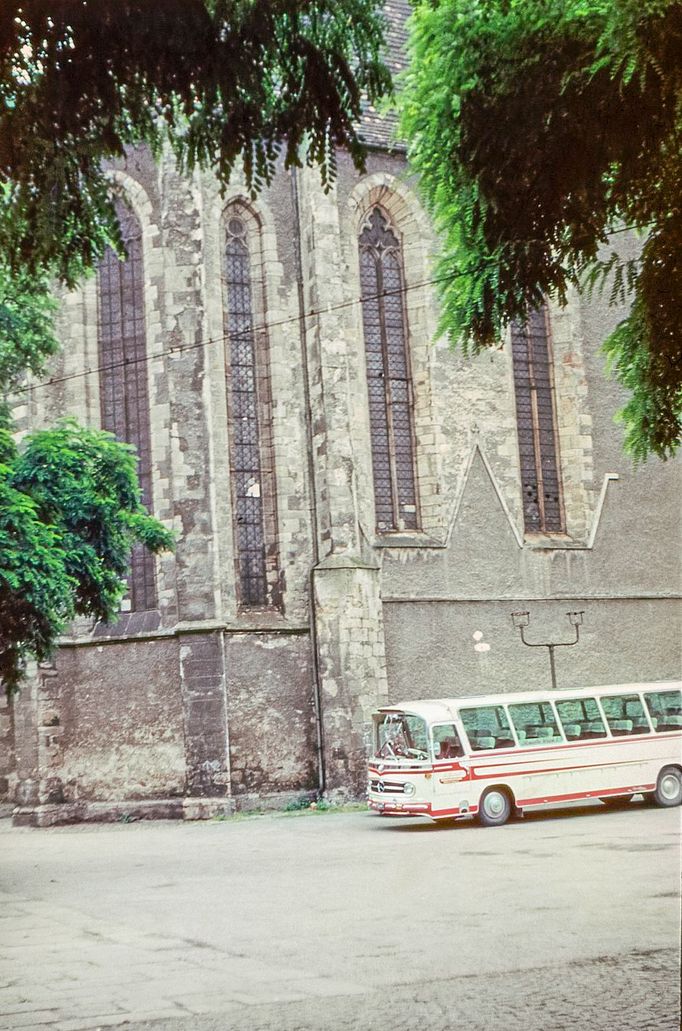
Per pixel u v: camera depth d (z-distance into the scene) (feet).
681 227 40.24
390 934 44.65
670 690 103.09
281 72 32.63
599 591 131.75
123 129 32.86
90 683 118.42
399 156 127.34
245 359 121.19
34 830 112.88
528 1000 32.83
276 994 35.14
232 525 118.11
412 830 90.84
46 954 43.88
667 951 39.17
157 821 112.68
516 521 128.36
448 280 45.34
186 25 30.48
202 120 33.01
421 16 42.78
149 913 53.47
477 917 47.50
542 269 42.52
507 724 95.20
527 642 126.00
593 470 133.49
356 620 115.24
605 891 52.75
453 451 126.31
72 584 80.43
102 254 35.35
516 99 39.06
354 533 117.39
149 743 115.75
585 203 40.65
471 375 128.36
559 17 38.37
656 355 43.32
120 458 85.05
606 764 97.96
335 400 118.52
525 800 93.86
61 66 30.63
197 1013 33.04
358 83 33.19
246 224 122.31
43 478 82.33
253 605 118.21
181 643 114.21
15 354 92.22
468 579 124.67
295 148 33.45
